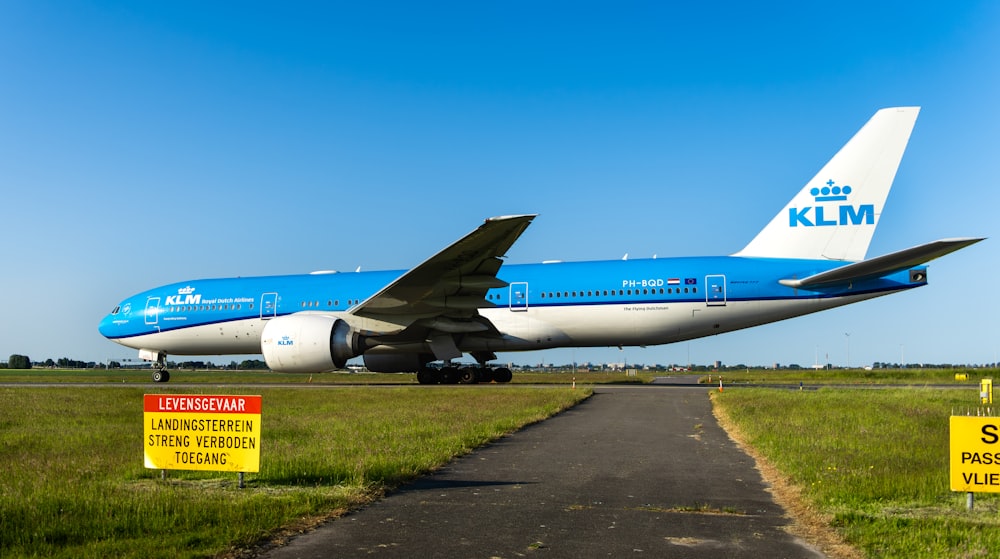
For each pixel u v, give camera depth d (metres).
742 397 22.52
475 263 26.91
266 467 9.77
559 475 10.06
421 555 6.16
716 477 9.98
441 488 9.11
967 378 44.38
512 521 7.40
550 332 30.73
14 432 14.67
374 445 12.06
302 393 25.83
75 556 5.84
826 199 28.81
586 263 31.27
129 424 16.39
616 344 30.98
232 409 8.78
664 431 15.14
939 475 9.27
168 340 34.94
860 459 10.62
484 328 29.98
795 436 13.10
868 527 6.95
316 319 29.06
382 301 28.66
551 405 19.80
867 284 28.16
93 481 9.10
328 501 7.98
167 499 7.76
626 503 8.30
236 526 6.79
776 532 7.02
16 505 7.39
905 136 28.28
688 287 29.41
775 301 28.81
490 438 13.66
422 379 33.59
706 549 6.42
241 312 33.66
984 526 7.01
